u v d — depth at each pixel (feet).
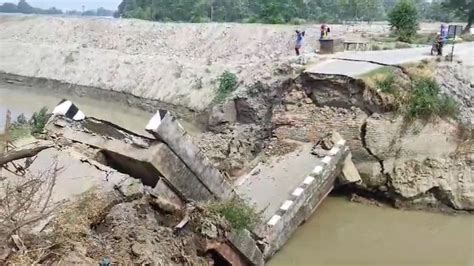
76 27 201.26
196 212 45.96
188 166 46.32
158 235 41.86
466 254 58.65
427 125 69.62
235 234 47.55
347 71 75.66
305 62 86.17
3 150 44.65
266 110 90.48
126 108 136.56
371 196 72.38
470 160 68.49
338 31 145.79
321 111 75.20
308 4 235.20
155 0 262.26
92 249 36.24
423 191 68.95
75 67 162.91
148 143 45.01
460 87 74.69
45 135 51.31
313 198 64.18
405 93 71.20
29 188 40.65
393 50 97.04
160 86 133.28
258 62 119.34
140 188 43.73
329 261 56.44
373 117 71.36
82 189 42.01
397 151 70.18
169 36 170.91
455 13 161.89
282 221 57.26
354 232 63.10
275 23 178.81
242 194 61.77
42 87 163.63
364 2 216.33
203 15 231.91
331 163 67.15
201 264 44.37
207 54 151.64
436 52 86.84
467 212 68.39
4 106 140.26
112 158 48.21
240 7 233.35
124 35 183.32
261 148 83.41
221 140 88.84
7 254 32.19
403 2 124.67
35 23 213.25
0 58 183.73
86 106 142.82
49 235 34.81
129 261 36.73
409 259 57.26
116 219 40.50
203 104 115.44
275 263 55.62
